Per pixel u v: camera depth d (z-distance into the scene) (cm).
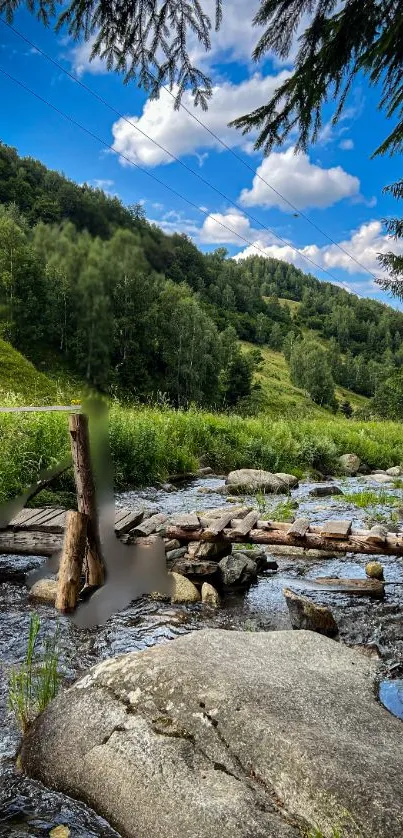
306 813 217
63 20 460
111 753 260
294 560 725
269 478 1297
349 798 217
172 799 230
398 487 1463
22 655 425
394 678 362
